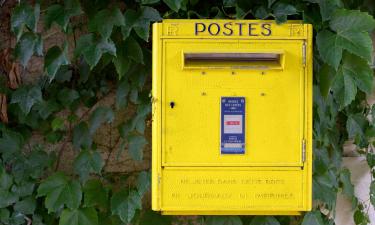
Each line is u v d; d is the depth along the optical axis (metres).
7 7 2.65
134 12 2.35
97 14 2.32
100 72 2.66
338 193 2.81
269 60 2.17
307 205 2.16
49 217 2.58
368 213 2.82
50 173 2.67
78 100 2.63
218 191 2.15
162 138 2.14
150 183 2.50
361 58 2.22
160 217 2.60
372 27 2.16
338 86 2.22
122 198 2.50
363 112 2.74
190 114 2.14
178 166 2.14
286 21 2.12
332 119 2.61
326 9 2.25
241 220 2.57
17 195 2.53
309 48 2.13
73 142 2.59
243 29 2.12
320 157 2.51
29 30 2.41
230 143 2.14
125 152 2.72
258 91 2.13
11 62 2.61
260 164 2.15
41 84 2.60
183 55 2.10
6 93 2.58
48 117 2.64
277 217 2.62
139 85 2.52
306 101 2.14
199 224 2.74
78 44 2.32
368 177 2.81
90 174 2.71
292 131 2.14
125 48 2.41
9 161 2.53
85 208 2.49
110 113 2.56
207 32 2.11
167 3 2.28
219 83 2.13
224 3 2.39
